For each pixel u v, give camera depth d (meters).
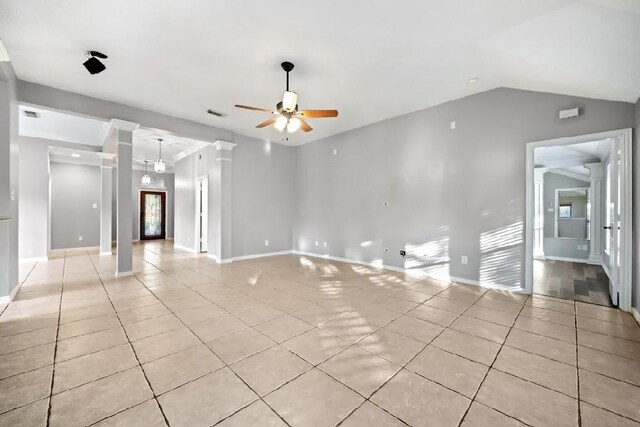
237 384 1.71
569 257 6.33
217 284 4.00
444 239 4.25
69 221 7.74
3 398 1.57
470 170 3.98
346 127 5.48
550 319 2.75
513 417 1.45
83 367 1.89
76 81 3.54
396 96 4.00
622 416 1.46
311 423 1.40
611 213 3.55
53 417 1.43
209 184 6.40
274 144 6.59
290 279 4.29
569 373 1.85
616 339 2.33
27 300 3.27
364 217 5.39
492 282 3.80
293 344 2.22
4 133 3.10
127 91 3.84
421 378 1.79
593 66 2.42
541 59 2.53
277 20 2.41
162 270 4.91
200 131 5.25
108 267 5.19
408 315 2.84
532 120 3.48
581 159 5.91
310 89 3.79
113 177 8.62
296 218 6.90
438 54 2.93
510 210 3.64
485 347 2.19
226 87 3.72
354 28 2.52
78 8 2.25
